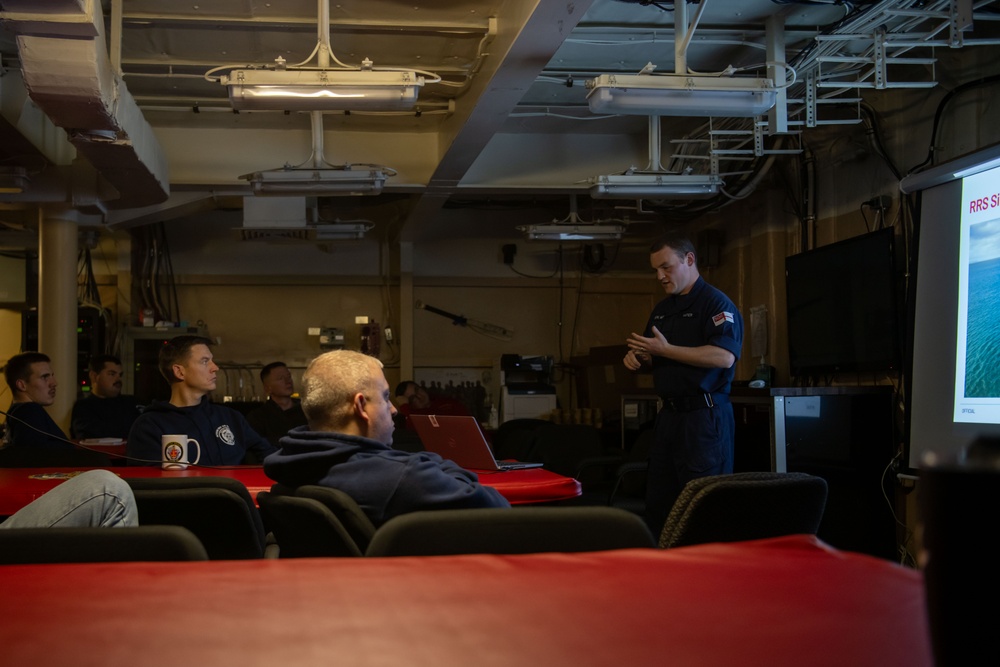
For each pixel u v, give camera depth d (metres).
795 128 5.88
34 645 0.38
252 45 4.74
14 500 2.60
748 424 5.21
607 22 4.55
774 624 0.41
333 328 8.45
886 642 0.38
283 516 1.73
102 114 3.72
